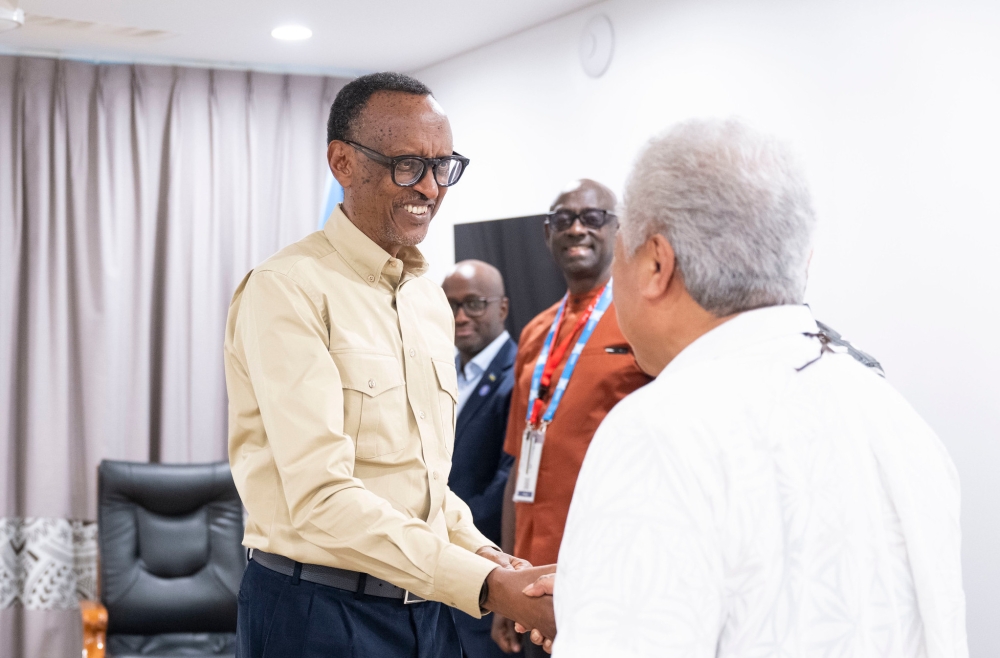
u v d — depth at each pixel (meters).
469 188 4.59
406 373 1.54
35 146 4.54
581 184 2.94
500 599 1.28
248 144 4.83
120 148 4.66
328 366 1.42
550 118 4.05
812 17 2.88
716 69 3.23
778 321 0.85
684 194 0.84
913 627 0.80
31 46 4.49
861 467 0.80
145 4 3.80
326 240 1.57
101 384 4.57
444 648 1.62
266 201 4.90
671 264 0.86
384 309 1.55
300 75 4.91
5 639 4.51
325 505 1.34
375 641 1.46
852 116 2.77
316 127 4.93
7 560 4.51
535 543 2.71
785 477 0.77
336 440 1.38
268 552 1.48
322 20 4.04
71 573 4.57
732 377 0.81
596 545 0.76
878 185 2.71
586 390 2.70
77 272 4.58
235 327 1.53
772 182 0.83
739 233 0.83
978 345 2.45
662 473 0.75
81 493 4.59
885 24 2.67
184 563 4.09
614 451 0.78
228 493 4.21
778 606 0.75
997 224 2.40
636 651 0.71
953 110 2.50
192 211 4.74
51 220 4.56
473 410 3.40
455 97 4.68
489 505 3.26
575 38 3.89
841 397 0.83
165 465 4.18
